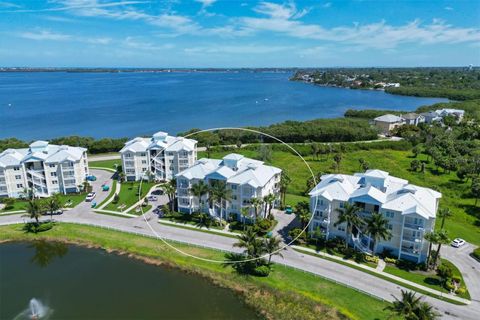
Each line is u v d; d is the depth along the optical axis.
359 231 78.00
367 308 61.88
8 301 66.25
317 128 188.50
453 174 133.50
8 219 99.19
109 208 105.88
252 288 68.75
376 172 84.19
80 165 119.94
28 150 120.38
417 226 73.25
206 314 62.09
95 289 69.44
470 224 95.00
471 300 63.62
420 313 52.59
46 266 78.25
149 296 67.00
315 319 60.22
